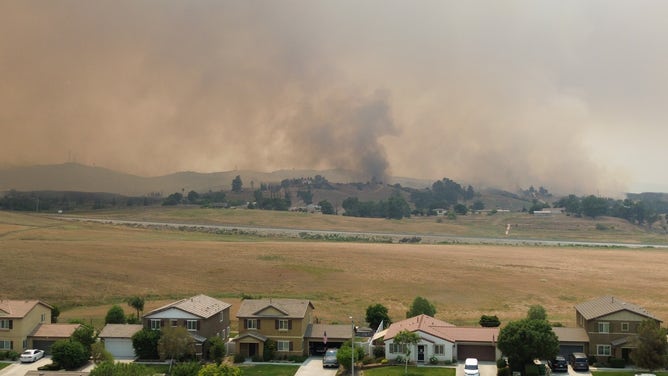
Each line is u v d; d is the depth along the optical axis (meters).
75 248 181.25
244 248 197.62
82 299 124.56
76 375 61.03
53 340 85.12
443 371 74.62
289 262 171.38
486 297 133.00
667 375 72.81
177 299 126.06
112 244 196.62
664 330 77.12
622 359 77.94
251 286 141.00
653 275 164.88
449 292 137.88
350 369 76.31
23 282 134.62
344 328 87.81
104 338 83.88
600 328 80.06
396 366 77.38
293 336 83.62
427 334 79.19
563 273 166.00
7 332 84.50
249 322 84.44
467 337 81.25
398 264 174.12
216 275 152.00
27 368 77.88
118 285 137.25
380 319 99.38
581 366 75.31
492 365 78.38
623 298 132.75
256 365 79.50
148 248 190.25
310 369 77.31
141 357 81.56
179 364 71.44
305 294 133.38
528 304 126.00
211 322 86.88
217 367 63.06
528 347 72.00
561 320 106.31
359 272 160.12
